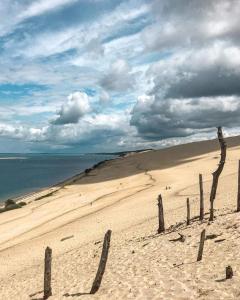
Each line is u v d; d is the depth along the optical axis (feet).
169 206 148.66
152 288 61.41
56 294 71.00
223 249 72.69
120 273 73.77
